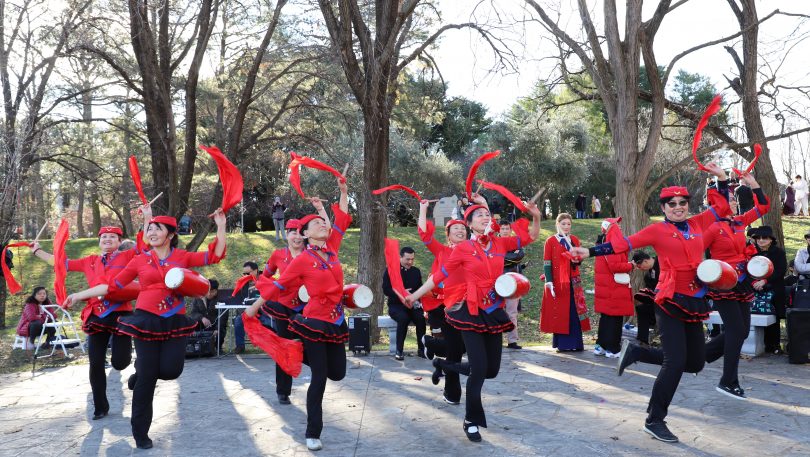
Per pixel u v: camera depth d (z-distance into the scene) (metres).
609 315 9.36
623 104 11.26
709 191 7.00
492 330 5.68
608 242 5.81
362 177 13.18
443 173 29.25
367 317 10.39
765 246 9.38
